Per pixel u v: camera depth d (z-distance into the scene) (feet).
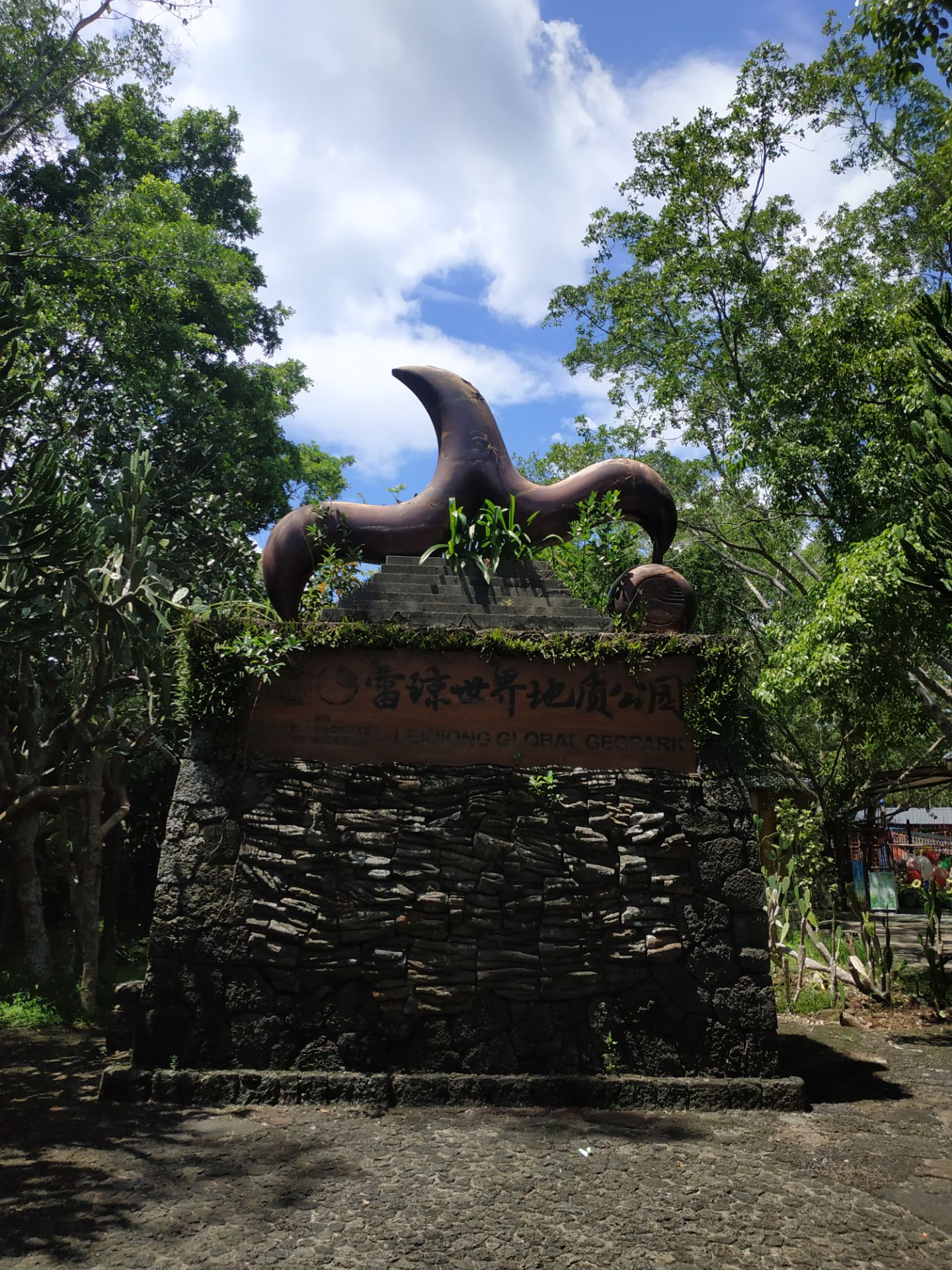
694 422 59.31
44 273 44.21
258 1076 17.72
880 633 29.81
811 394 39.78
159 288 46.50
